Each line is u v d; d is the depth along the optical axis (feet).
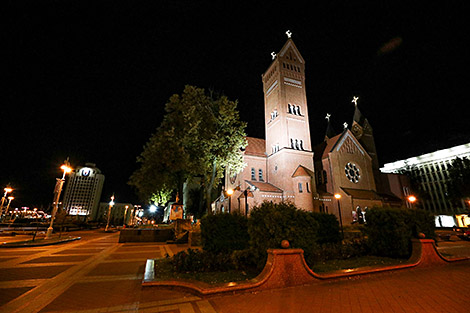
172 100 89.45
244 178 138.21
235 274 29.09
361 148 152.76
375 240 41.75
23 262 40.68
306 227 29.60
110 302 21.31
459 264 37.19
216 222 35.76
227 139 95.91
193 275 28.71
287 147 132.36
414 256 35.78
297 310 18.74
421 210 42.14
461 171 156.97
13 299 22.17
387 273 30.45
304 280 25.95
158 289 24.86
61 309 19.76
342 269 30.55
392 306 19.44
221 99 95.50
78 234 121.08
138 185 88.48
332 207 131.95
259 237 29.50
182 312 18.75
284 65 150.20
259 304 20.10
